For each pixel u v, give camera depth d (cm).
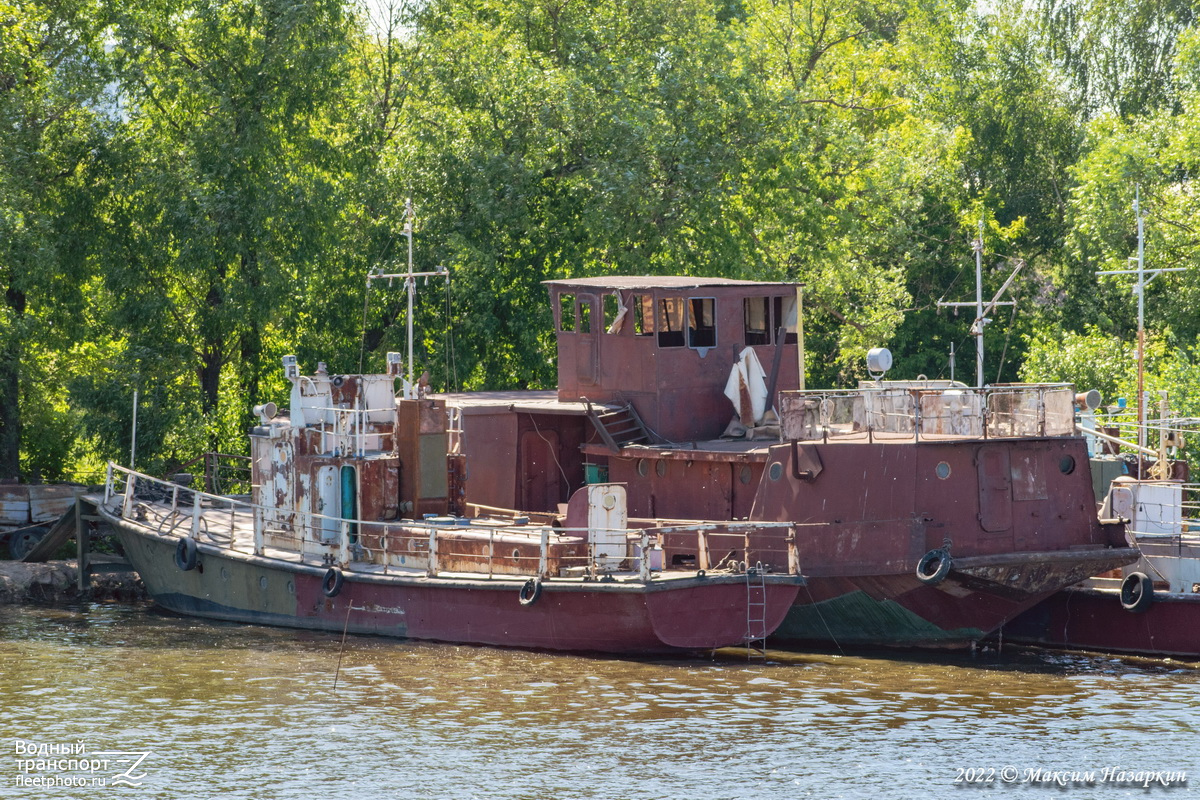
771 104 16900
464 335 15850
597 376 11688
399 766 7069
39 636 10412
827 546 9669
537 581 9350
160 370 14812
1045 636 10269
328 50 14600
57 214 14562
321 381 11200
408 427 10694
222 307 14600
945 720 7944
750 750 7325
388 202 15925
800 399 9888
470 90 15912
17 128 14050
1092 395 10888
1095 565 9469
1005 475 9438
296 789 6744
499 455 11806
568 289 11962
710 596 9206
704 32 17712
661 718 7919
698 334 11369
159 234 14625
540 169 15962
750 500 10369
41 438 15900
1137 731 7738
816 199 19300
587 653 9444
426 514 10669
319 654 9594
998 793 6712
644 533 9188
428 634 9956
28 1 14438
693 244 16762
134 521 12000
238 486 15600
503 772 6969
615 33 17450
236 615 11019
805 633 10219
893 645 9994
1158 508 10175
